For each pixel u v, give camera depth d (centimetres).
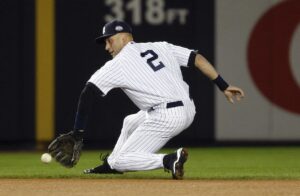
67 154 2639
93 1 4709
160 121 2620
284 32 4834
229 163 3819
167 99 2617
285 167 3559
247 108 4856
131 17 4734
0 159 4138
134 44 2670
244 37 4822
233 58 4822
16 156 4359
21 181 2703
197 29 4784
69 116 4722
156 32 4753
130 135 2706
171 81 2636
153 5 4747
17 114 4684
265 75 4847
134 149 2647
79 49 4709
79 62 4712
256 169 3431
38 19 4672
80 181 2659
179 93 2631
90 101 2597
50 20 4684
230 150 4703
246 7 4816
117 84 2614
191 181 2659
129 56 2630
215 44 4803
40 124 4709
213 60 4806
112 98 4756
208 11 4791
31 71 4681
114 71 2605
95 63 4712
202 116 4828
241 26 4819
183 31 4772
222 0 4800
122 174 2909
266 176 2948
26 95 4684
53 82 4703
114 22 2695
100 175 2861
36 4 4659
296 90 4869
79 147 2630
